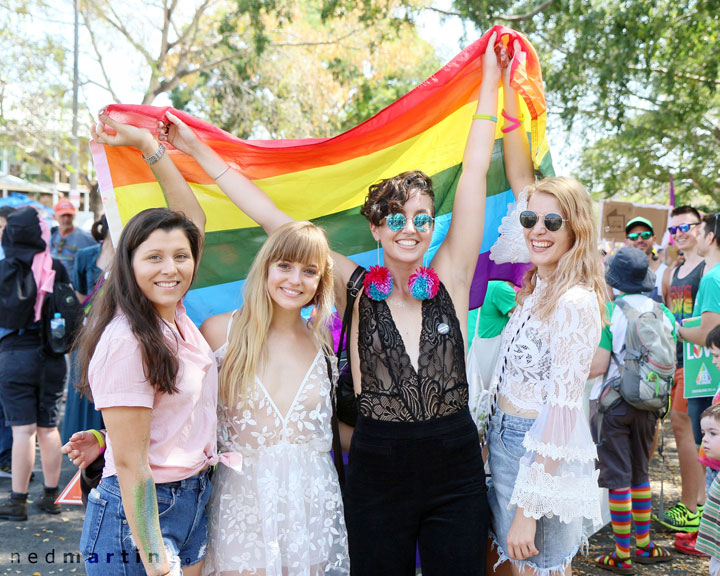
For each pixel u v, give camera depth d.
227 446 2.55
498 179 3.39
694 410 4.50
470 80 3.32
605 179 21.30
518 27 12.78
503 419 2.66
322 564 2.54
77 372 2.54
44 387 4.68
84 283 5.84
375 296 2.63
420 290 2.59
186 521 2.35
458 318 2.76
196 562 2.45
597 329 2.43
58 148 18.05
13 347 4.57
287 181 3.36
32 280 4.51
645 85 13.27
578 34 12.08
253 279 2.60
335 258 2.89
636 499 4.25
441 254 2.87
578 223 2.52
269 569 2.39
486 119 3.07
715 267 4.41
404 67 20.78
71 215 8.00
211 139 3.20
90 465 2.55
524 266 3.46
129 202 3.20
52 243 8.03
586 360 2.39
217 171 3.12
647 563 4.24
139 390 2.17
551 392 2.41
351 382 2.77
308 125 20.03
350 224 3.44
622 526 4.12
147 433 2.20
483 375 3.82
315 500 2.51
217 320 2.75
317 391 2.59
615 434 4.09
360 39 19.38
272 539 2.42
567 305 2.42
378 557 2.48
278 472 2.49
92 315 2.31
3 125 17.22
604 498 4.32
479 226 2.91
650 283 4.19
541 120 3.29
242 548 2.45
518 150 3.27
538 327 2.56
